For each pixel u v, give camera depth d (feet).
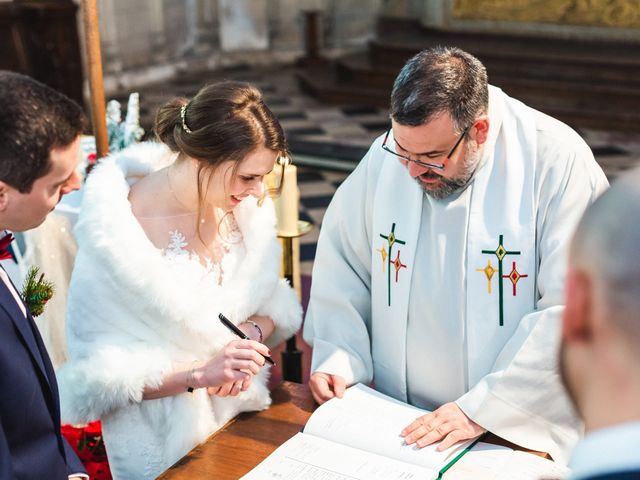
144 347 6.62
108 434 6.88
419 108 6.09
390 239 7.04
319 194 21.91
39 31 23.58
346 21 37.52
